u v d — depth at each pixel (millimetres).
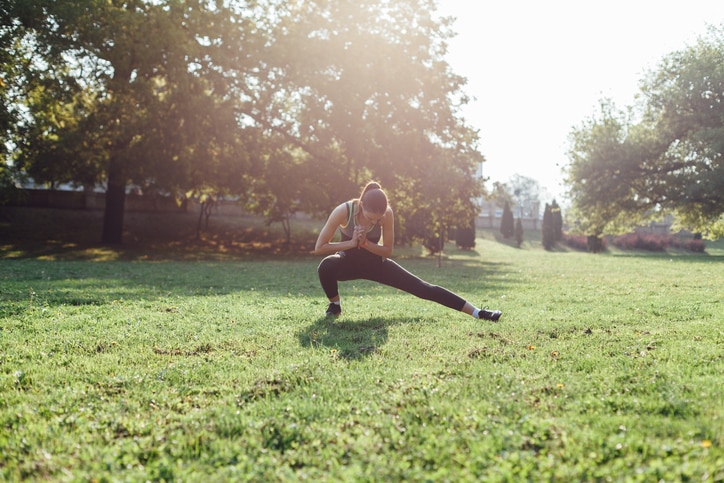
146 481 2209
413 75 26625
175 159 22938
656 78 34000
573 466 2270
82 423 2854
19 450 2525
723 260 22938
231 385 3518
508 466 2240
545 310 7043
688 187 30766
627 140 33688
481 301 8133
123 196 26859
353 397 3221
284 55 23641
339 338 4996
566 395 3209
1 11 20078
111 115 21438
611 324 5781
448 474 2230
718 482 2080
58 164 21656
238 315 6398
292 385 3508
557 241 53500
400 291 9758
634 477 2127
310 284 10922
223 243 32406
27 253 21844
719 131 28906
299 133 26656
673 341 4746
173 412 3025
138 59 21328
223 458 2449
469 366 3877
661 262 21125
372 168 26453
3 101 21016
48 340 4805
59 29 20719
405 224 29406
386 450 2484
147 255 22953
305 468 2328
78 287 9180
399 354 4297
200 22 22562
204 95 23078
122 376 3645
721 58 31656
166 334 5168
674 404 2936
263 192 27844
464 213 28438
